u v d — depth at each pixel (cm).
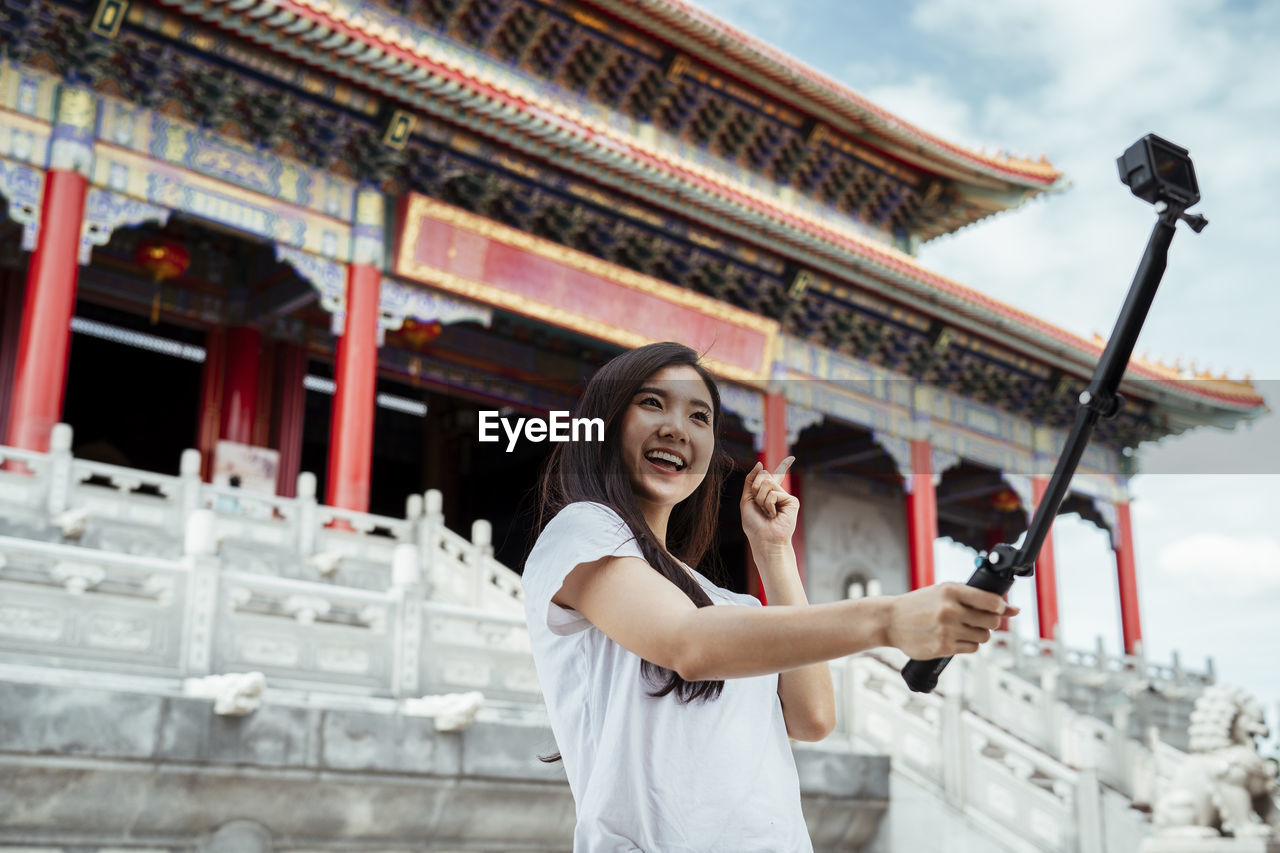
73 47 1733
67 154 1725
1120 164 153
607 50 2688
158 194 1814
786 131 3016
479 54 2572
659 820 192
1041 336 2777
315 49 1759
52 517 1371
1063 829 1185
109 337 2620
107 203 1764
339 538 1591
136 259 2322
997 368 2947
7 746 771
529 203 2205
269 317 2459
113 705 816
